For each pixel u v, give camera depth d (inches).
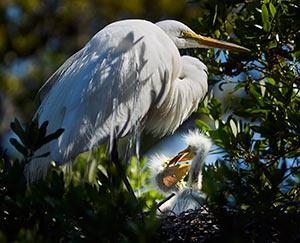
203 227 251.6
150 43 337.4
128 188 329.4
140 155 418.3
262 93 332.8
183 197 312.7
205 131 337.4
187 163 354.0
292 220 228.4
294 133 304.3
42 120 321.7
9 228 224.4
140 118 332.2
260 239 225.9
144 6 625.6
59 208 219.1
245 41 325.1
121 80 322.0
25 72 609.6
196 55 394.0
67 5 634.2
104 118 316.2
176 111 371.6
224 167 249.6
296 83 319.0
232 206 233.6
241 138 310.8
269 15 315.0
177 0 610.5
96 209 219.3
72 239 205.0
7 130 573.9
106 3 630.5
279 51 321.4
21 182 227.9
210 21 362.6
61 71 362.0
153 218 200.5
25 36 628.7
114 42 331.6
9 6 619.2
